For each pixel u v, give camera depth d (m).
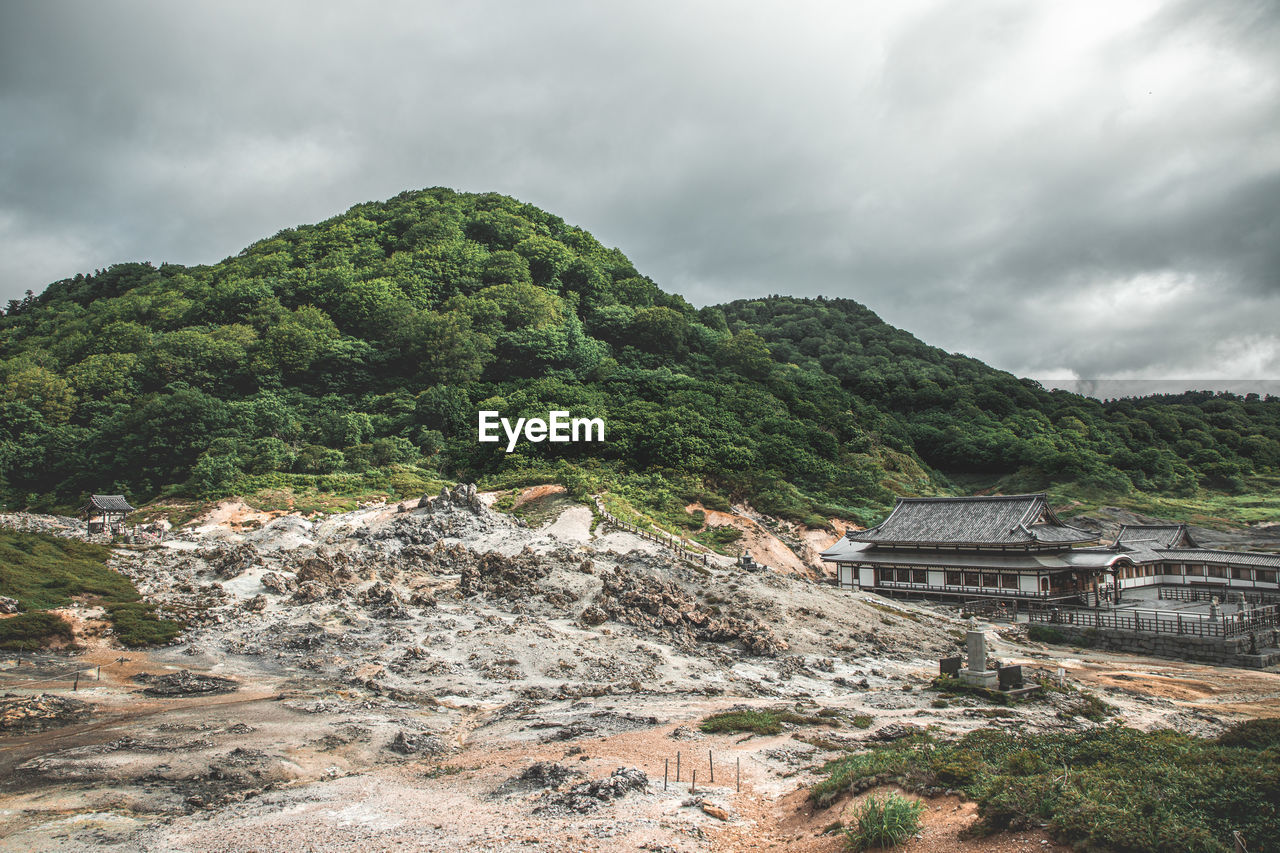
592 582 59.81
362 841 19.72
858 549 80.56
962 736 28.75
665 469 103.81
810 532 96.00
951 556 74.38
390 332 141.62
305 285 157.88
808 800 22.23
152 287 179.88
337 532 79.12
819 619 57.25
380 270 165.25
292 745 28.69
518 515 84.88
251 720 31.78
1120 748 22.86
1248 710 41.00
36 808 22.27
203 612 50.06
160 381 128.88
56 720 31.22
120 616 47.78
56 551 61.28
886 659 50.62
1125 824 16.70
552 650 45.78
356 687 38.53
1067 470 139.25
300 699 35.56
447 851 18.94
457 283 164.38
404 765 27.23
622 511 86.00
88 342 146.88
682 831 20.47
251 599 53.12
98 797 23.12
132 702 34.53
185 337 133.00
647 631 51.22
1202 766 19.64
